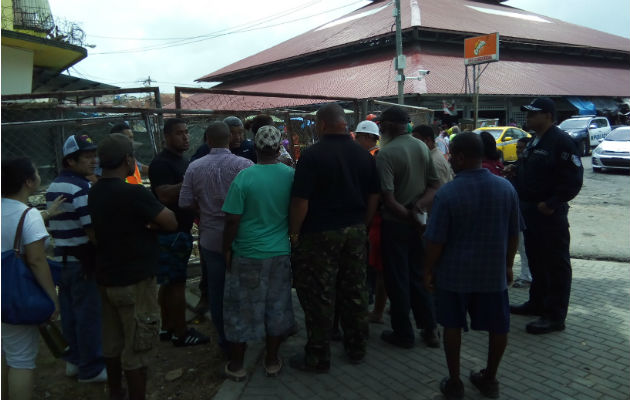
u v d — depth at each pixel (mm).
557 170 3943
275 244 3283
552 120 4035
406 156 3648
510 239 3088
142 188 2850
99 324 3369
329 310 3402
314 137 7418
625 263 6176
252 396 3178
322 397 3160
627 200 10656
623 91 33312
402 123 3752
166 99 32375
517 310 4531
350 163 3338
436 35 30188
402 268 3762
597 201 10656
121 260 2811
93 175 3621
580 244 7043
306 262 3367
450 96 24469
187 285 5461
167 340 4129
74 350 3475
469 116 27234
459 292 2982
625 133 15406
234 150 4613
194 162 3520
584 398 3080
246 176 3217
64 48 10664
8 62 10336
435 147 4371
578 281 5430
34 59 11820
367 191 3521
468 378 3354
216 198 3461
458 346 3064
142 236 2863
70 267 3230
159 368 3645
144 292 2885
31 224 2678
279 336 3434
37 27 10711
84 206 3074
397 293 3770
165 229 2900
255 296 3270
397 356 3742
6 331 2746
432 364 3602
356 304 3510
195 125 6176
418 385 3297
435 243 2996
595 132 22266
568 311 4547
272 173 3295
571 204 10367
